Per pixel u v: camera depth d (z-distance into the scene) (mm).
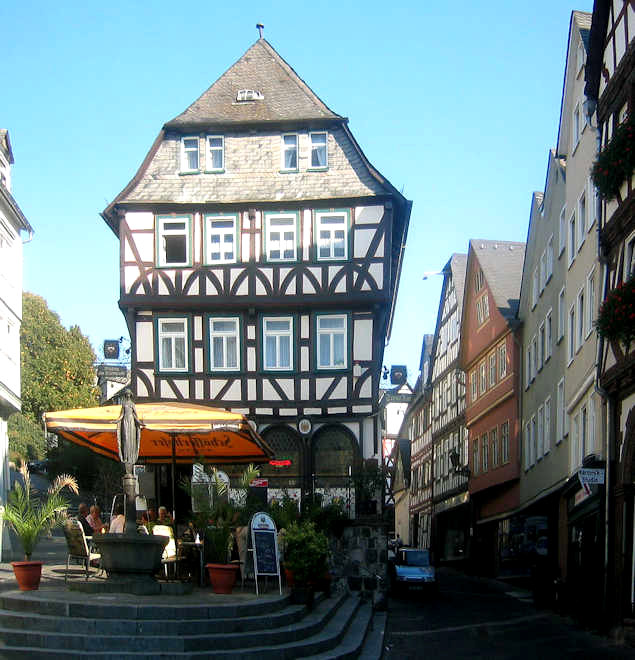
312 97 30828
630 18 19516
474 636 18203
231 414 16875
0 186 28391
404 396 60156
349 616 17078
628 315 17234
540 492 31938
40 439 52844
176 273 29453
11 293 31359
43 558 26125
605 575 18953
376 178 29484
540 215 33438
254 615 13336
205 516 16344
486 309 42406
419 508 64062
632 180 18594
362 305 28953
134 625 12008
